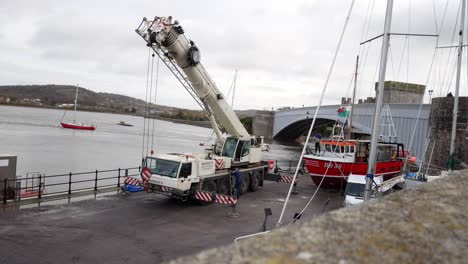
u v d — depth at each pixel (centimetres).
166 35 1702
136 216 1506
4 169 1641
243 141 2155
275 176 2447
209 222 1491
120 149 7006
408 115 3381
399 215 234
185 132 16975
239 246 192
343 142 2534
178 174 1691
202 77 1908
